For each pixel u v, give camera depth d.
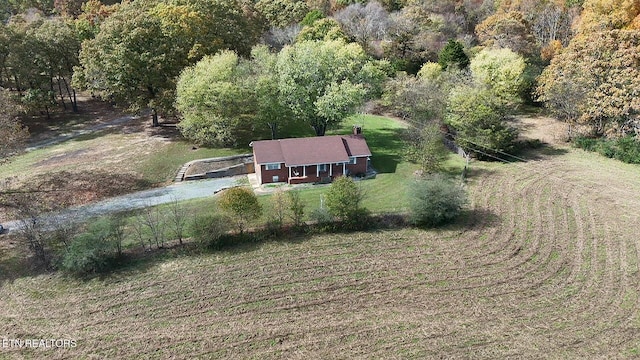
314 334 28.73
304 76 51.22
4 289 32.47
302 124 60.91
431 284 33.19
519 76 61.44
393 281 33.44
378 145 56.56
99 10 77.88
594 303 31.22
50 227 36.75
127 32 55.09
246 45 64.44
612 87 51.47
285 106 52.25
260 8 81.00
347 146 48.75
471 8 86.81
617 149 52.66
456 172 49.91
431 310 30.75
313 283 33.19
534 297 31.89
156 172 48.94
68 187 45.41
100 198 44.19
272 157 46.81
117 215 40.62
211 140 52.12
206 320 29.83
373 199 43.59
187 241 37.16
